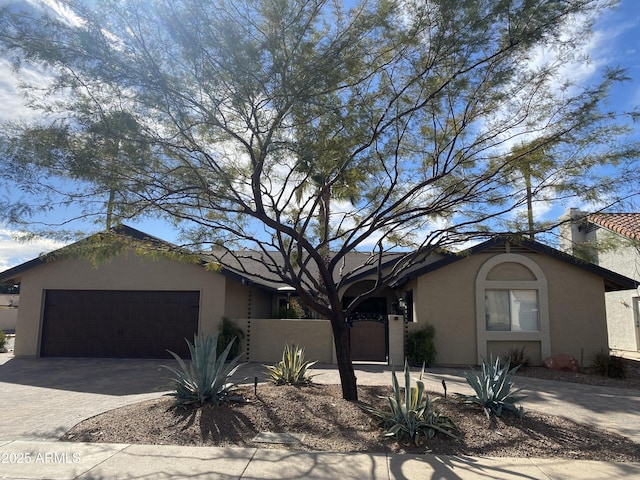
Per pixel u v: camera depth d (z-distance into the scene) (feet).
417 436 21.80
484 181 28.84
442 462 19.48
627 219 57.31
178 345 52.60
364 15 25.08
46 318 54.03
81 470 18.47
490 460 19.79
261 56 24.26
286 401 27.58
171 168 26.94
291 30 24.85
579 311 49.52
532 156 27.09
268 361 50.83
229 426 23.86
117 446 21.42
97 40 23.52
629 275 62.13
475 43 24.21
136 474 18.08
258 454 20.38
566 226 30.42
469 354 49.34
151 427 23.88
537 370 45.80
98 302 53.93
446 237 30.63
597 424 25.81
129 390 35.29
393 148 29.53
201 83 25.27
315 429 23.65
